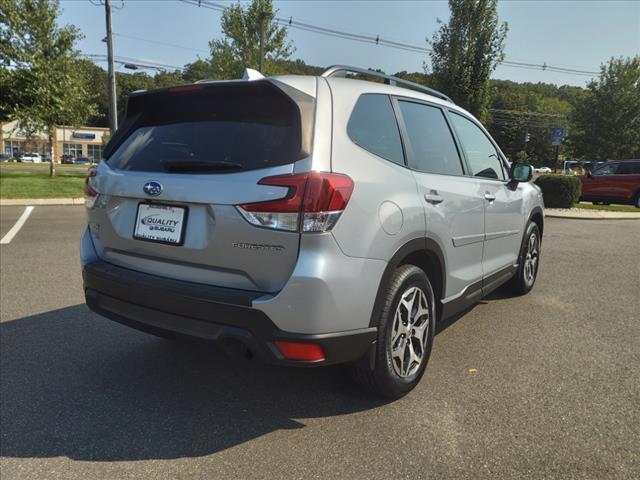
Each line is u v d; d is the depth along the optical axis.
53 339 3.99
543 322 4.59
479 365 3.60
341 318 2.50
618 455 2.51
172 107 3.03
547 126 77.38
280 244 2.38
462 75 20.02
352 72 3.21
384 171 2.79
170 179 2.67
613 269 7.02
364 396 3.10
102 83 74.12
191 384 3.26
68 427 2.72
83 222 10.72
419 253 3.11
